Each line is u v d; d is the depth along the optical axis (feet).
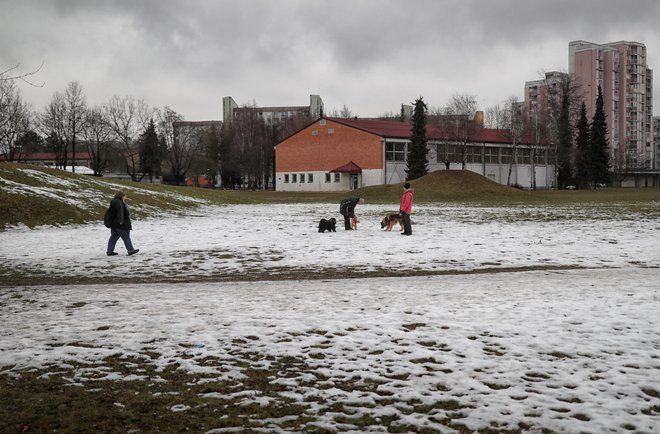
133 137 321.32
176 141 333.01
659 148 614.75
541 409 16.06
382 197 194.49
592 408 16.06
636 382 17.97
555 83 304.71
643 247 56.75
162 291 35.04
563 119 294.05
